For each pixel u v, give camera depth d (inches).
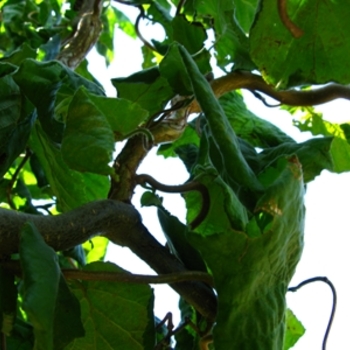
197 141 43.5
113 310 33.3
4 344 30.5
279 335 31.9
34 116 35.2
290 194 30.7
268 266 31.1
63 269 31.4
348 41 35.8
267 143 40.6
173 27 37.8
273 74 35.9
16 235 30.0
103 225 32.0
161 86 36.1
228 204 30.6
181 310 37.3
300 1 35.6
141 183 34.0
